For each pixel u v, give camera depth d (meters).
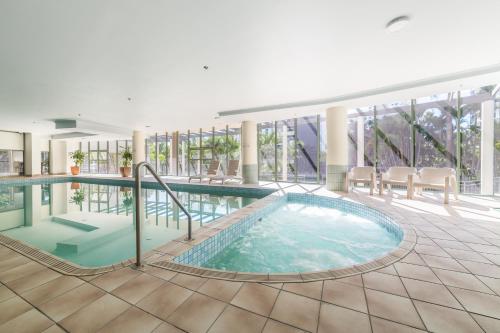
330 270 1.81
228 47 3.16
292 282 1.64
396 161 7.00
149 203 6.04
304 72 4.06
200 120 8.33
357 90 5.11
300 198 5.70
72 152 14.36
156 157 13.45
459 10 2.44
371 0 2.29
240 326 1.21
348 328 1.20
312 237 3.52
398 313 1.31
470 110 5.48
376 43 3.10
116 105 6.12
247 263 2.78
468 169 5.57
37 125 8.98
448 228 2.89
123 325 1.23
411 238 2.53
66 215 4.88
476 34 2.90
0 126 9.21
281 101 6.00
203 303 1.41
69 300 1.45
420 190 5.36
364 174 6.08
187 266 1.88
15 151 11.61
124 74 4.02
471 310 1.33
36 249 2.25
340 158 6.18
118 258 2.82
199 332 1.17
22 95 5.11
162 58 3.44
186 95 5.32
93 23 2.56
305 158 9.20
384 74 4.19
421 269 1.83
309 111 6.66
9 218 4.69
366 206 4.23
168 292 1.53
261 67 3.83
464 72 4.09
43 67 3.67
